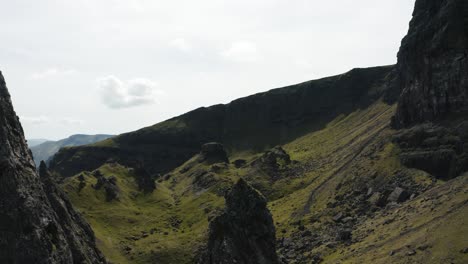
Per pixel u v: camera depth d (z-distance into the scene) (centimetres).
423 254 11719
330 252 16738
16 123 8488
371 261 13150
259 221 10862
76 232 9838
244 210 10894
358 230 18000
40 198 8056
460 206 13488
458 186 15975
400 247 12938
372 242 15162
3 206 7206
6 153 7562
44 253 7250
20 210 7338
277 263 10594
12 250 7006
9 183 7412
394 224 15862
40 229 7475
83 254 9012
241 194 11119
